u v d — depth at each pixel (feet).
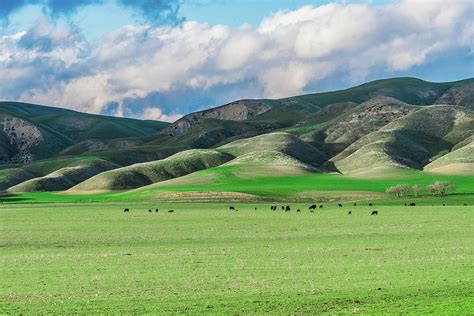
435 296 126.52
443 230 278.46
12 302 125.29
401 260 177.17
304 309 117.39
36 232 302.45
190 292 132.87
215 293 131.34
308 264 172.45
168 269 166.71
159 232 296.10
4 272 164.55
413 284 138.10
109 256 198.70
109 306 120.47
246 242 244.01
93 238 269.64
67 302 124.47
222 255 197.36
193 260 185.16
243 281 145.48
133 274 158.81
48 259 192.13
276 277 150.71
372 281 142.72
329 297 126.52
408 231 277.03
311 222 345.92
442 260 175.22
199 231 298.76
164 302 123.44
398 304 120.26
